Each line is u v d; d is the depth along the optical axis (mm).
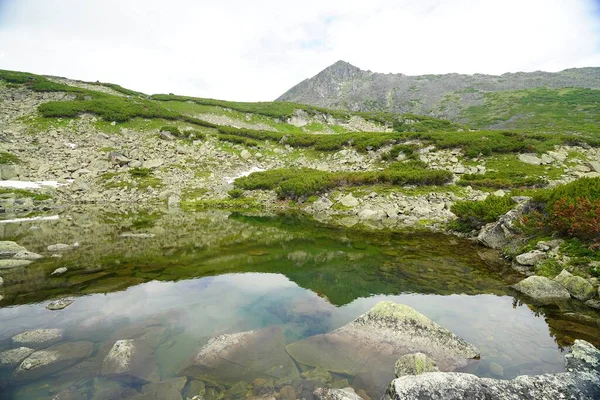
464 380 5707
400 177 43531
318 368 7363
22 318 9594
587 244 13648
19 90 71000
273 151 66188
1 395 6125
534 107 125375
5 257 15828
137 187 46188
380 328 8922
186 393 6359
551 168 44312
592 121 95875
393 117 112500
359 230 27062
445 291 12734
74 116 63188
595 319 9961
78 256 16703
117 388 6445
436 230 27094
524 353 7957
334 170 54938
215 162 57781
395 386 5574
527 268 15234
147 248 19031
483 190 39625
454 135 59594
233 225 28656
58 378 6703
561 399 5445
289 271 15414
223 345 8148
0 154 45406
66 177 45281
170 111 78750
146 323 9461
